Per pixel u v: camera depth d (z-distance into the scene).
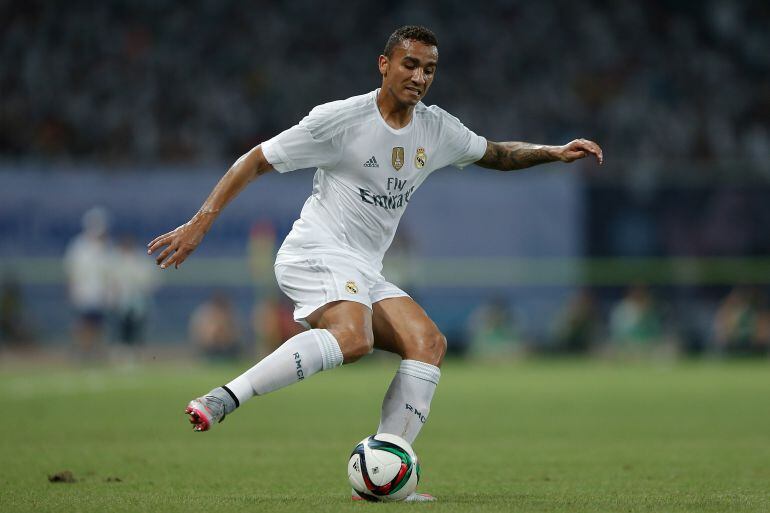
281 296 81.81
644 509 19.97
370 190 21.66
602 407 48.19
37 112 99.31
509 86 106.56
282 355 20.00
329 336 20.38
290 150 21.06
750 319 84.75
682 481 24.98
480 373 72.62
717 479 25.36
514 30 110.62
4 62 103.19
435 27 110.19
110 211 83.50
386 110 21.45
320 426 39.66
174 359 83.75
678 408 47.53
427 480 25.33
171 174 83.94
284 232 83.25
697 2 113.62
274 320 79.12
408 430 21.17
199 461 28.97
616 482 24.83
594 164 87.25
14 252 83.12
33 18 106.38
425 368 21.19
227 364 80.06
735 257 85.56
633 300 84.00
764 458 29.89
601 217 85.25
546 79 107.50
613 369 76.12
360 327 20.70
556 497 22.00
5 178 83.25
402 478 20.31
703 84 107.81
